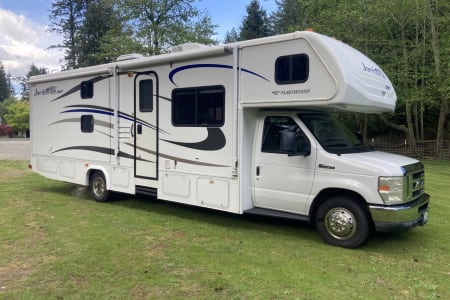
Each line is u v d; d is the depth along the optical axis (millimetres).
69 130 8891
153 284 4238
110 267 4695
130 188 7676
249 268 4707
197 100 6516
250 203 6191
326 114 6387
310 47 5293
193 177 6621
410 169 5387
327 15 19094
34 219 6969
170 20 25844
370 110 6188
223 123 6168
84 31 39344
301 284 4266
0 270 4625
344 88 5039
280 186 5883
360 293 4074
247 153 6094
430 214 7570
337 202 5484
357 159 5336
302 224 6738
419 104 20156
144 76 7270
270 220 6992
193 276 4453
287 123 5891
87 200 8750
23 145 29047
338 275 4535
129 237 5906
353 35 19234
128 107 7586
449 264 4961
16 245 5504
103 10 38781
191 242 5703
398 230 5066
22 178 12031
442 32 18172
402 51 18984
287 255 5172
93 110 8289
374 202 5121
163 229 6375
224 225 6652
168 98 6914
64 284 4238
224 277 4430
